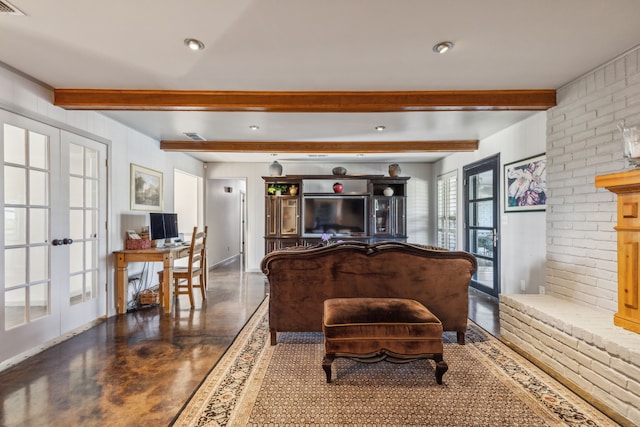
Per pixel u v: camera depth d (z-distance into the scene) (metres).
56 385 2.16
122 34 2.07
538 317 2.48
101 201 3.63
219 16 1.88
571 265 2.79
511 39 2.12
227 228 8.22
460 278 2.85
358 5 1.77
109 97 2.97
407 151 5.03
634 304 1.99
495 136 4.43
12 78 2.54
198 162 6.46
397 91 2.99
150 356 2.61
